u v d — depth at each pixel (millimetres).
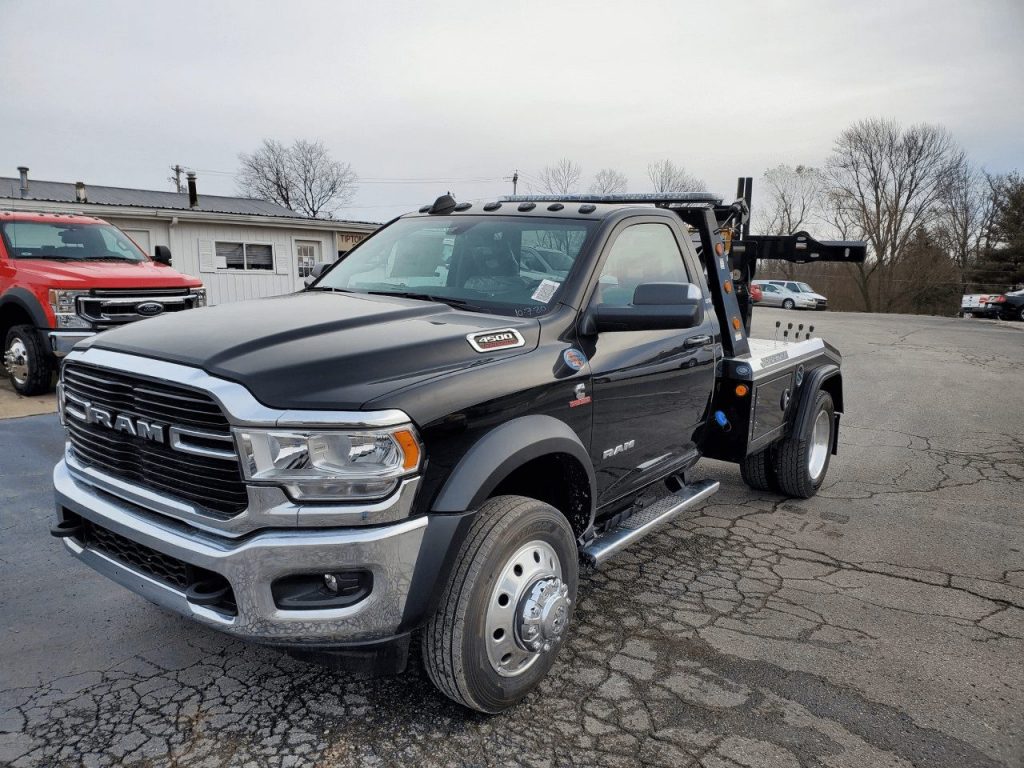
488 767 2504
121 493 2643
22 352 8383
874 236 53188
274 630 2299
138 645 3258
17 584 3814
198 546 2350
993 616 3738
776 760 2574
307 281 4285
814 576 4195
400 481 2320
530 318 3104
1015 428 8547
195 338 2611
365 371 2420
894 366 14164
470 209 4012
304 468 2234
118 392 2605
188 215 19938
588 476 3125
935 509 5496
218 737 2637
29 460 5910
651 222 3854
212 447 2344
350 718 2762
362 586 2346
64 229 9688
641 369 3492
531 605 2713
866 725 2785
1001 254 48844
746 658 3248
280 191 70500
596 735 2688
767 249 6586
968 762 2592
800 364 5277
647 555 4445
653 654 3264
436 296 3451
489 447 2582
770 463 5465
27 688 2908
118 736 2629
